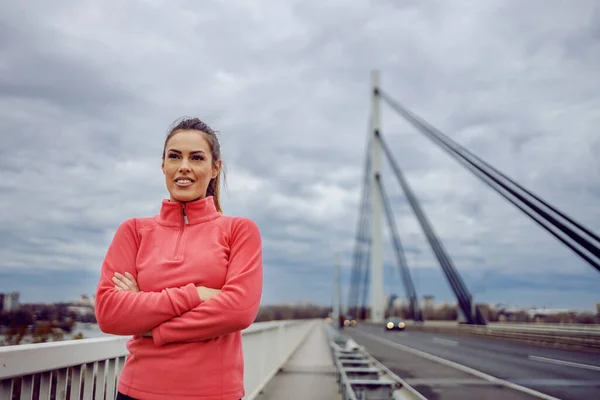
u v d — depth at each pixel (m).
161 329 1.77
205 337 1.80
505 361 14.88
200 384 1.78
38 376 2.40
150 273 1.90
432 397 8.41
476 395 8.63
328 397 7.50
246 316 1.85
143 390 1.76
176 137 2.04
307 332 33.22
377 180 55.97
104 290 1.84
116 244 2.00
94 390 2.90
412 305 57.72
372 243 55.25
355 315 86.00
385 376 6.39
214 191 2.31
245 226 2.03
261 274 2.00
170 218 2.02
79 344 2.57
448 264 37.28
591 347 18.14
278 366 11.04
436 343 24.06
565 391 9.11
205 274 1.89
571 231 9.91
